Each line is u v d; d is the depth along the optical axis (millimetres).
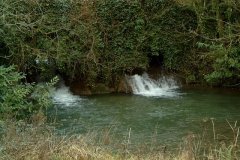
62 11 16812
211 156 8547
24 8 15078
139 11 18594
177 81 18969
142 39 18625
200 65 18781
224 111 14953
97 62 17812
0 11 12906
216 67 17594
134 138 12133
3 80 11836
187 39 18938
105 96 17516
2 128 9336
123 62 18344
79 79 17984
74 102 16594
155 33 18797
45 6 16297
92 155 8430
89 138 10273
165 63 19062
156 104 16078
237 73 17719
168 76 19031
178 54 19062
